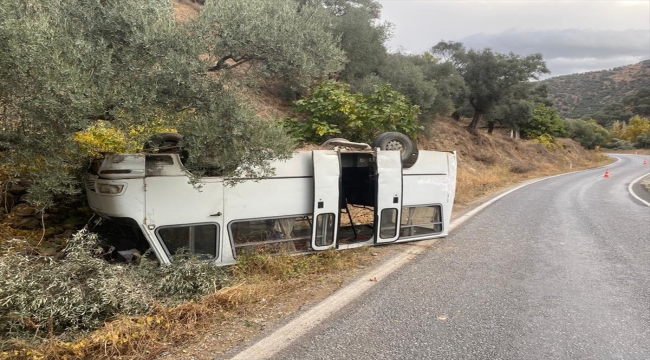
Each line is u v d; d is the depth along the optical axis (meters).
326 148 7.93
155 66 5.44
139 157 5.46
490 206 14.18
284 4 6.19
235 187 6.13
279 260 6.38
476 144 33.22
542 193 19.20
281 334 4.46
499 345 4.37
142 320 4.23
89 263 4.64
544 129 48.50
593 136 65.94
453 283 6.24
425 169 8.57
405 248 8.12
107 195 5.39
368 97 13.66
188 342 4.21
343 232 8.38
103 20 5.54
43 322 4.00
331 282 6.14
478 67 33.75
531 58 33.81
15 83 4.48
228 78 5.84
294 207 6.74
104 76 5.05
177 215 5.69
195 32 5.65
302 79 6.57
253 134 5.66
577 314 5.22
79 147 5.39
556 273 6.86
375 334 4.53
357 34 19.03
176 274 5.14
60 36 4.90
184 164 5.92
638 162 54.16
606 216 12.82
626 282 6.48
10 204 6.57
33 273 4.32
